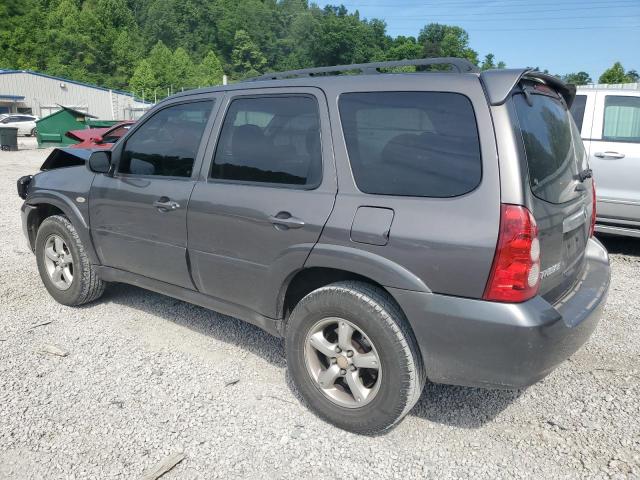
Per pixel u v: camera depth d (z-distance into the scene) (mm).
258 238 3053
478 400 3205
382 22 136500
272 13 156375
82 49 100938
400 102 2703
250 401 3160
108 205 3949
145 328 4133
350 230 2672
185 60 114750
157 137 3744
